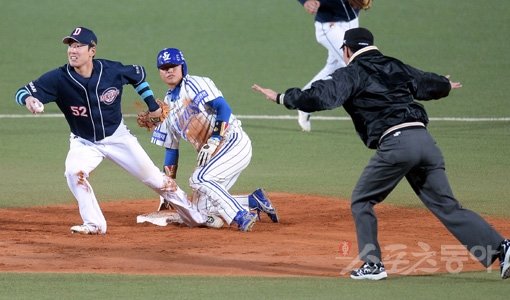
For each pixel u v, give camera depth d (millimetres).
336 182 30969
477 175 31844
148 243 22125
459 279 18266
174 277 18391
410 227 24234
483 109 44406
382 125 18422
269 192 29406
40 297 16625
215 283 17766
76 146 23422
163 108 24047
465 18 60688
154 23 61375
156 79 50688
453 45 56250
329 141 38094
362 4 37469
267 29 60250
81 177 23109
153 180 23734
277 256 20625
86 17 62344
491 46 55938
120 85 22891
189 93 23734
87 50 22156
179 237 22891
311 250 21234
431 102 46062
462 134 39062
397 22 60281
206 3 65312
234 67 53375
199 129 24125
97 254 20766
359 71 18484
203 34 59406
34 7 64125
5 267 19469
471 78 50438
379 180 18469
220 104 23672
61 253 20891
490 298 16484
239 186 30422
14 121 42438
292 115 43875
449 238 22672
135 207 27516
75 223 25094
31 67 53219
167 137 24359
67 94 22500
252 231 23750
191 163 34094
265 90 18141
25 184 30906
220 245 21844
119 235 23219
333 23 38031
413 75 18812
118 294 16844
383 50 55531
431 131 39812
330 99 18000
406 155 18234
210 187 23969
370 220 18516
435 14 61500
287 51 56312
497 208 26969
